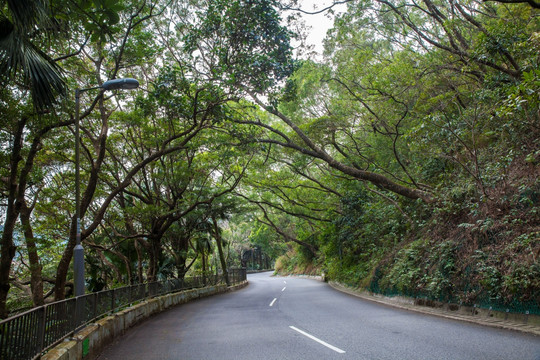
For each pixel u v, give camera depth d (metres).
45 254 20.34
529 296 8.88
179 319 14.19
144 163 15.43
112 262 24.61
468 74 17.69
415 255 15.68
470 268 11.50
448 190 16.02
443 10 21.34
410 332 8.84
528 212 10.98
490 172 13.98
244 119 22.72
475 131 15.11
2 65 7.91
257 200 39.44
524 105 11.54
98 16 9.34
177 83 14.71
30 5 7.25
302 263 60.31
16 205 11.78
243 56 14.75
